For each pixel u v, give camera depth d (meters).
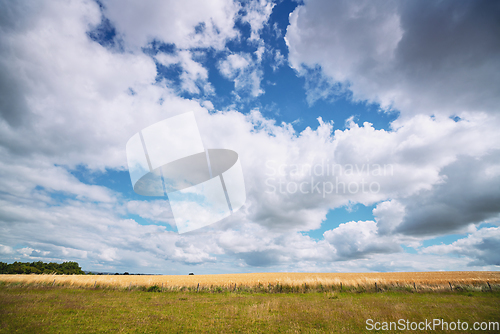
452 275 43.69
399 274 49.34
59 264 74.75
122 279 30.05
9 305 14.30
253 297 21.72
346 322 11.74
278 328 10.77
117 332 9.95
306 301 18.61
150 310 14.66
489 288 24.56
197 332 10.12
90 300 18.08
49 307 14.21
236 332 10.24
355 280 27.88
